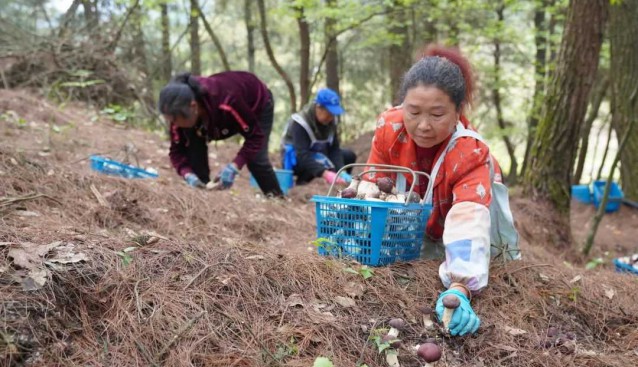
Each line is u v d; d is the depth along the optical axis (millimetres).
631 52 8930
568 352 2428
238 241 2883
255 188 6152
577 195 9828
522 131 16047
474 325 2377
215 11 13852
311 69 16594
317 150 6496
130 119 9180
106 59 9492
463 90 2408
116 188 3771
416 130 2447
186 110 4055
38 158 4102
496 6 11195
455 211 2543
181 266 2422
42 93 8320
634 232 8352
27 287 2029
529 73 14000
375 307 2514
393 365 2191
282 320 2283
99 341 2010
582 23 6258
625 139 5566
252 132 4699
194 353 2000
